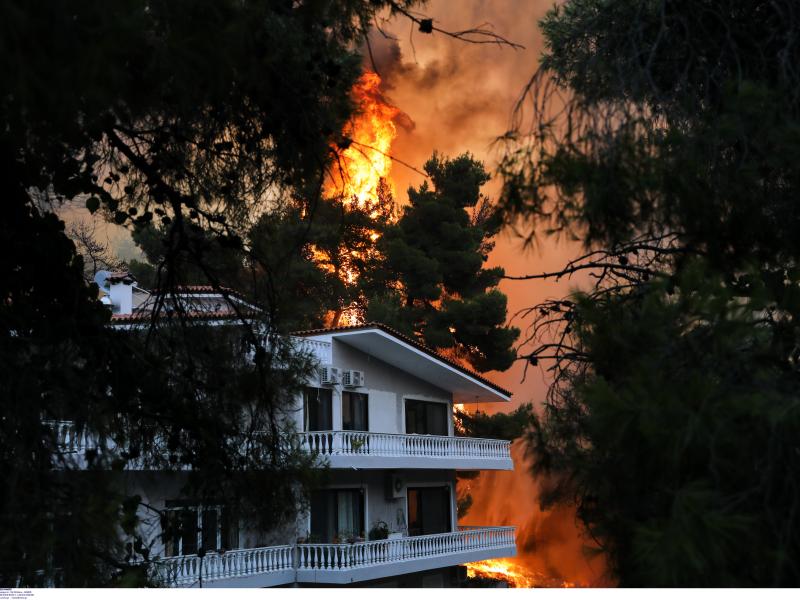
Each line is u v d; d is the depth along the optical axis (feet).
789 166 12.34
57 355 21.63
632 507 10.25
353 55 21.40
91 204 23.02
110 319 24.84
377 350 81.15
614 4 14.47
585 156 12.01
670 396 9.74
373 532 77.92
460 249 123.75
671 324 10.71
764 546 9.00
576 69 13.78
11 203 21.36
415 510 86.63
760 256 12.73
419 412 88.22
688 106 13.07
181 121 22.45
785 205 13.15
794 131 11.81
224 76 15.46
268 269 26.99
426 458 82.23
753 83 12.43
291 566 70.23
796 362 11.20
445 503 91.45
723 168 12.56
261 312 27.55
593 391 10.24
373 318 113.29
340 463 71.92
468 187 124.77
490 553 91.04
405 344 80.33
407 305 123.85
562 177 11.95
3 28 10.90
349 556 70.79
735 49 13.12
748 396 9.59
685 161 12.03
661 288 11.01
